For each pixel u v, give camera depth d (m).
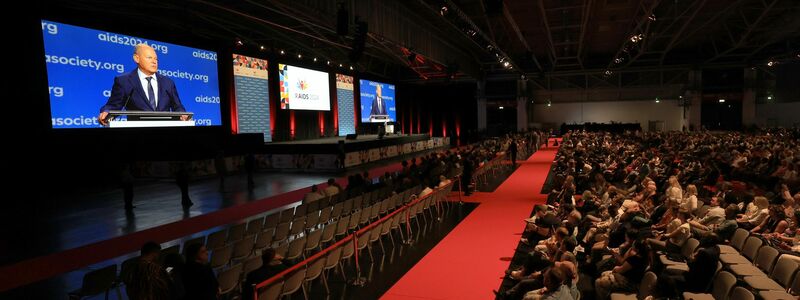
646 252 6.32
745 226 8.66
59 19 17.12
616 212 9.43
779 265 6.00
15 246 10.19
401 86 47.06
